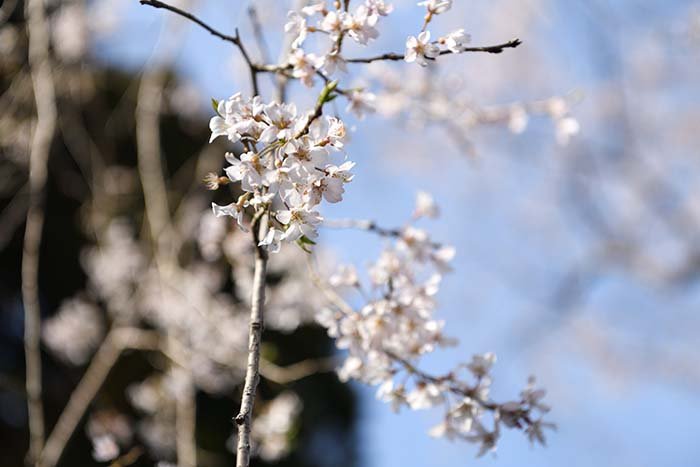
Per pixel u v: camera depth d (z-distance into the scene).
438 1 2.12
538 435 2.57
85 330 6.55
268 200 1.88
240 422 1.86
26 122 5.70
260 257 2.19
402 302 2.74
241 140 1.93
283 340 7.69
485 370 2.67
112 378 6.89
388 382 2.71
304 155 1.86
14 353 7.68
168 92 7.31
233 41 2.38
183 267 6.19
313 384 7.87
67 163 7.67
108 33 5.61
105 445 4.87
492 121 4.78
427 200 3.07
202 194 6.42
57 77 5.20
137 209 7.40
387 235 2.98
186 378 5.27
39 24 4.51
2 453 7.11
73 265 8.01
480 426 2.59
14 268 7.90
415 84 4.79
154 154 5.54
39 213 4.36
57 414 7.18
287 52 2.91
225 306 5.80
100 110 7.75
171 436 5.48
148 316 6.36
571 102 4.70
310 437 7.64
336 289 3.49
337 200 1.89
